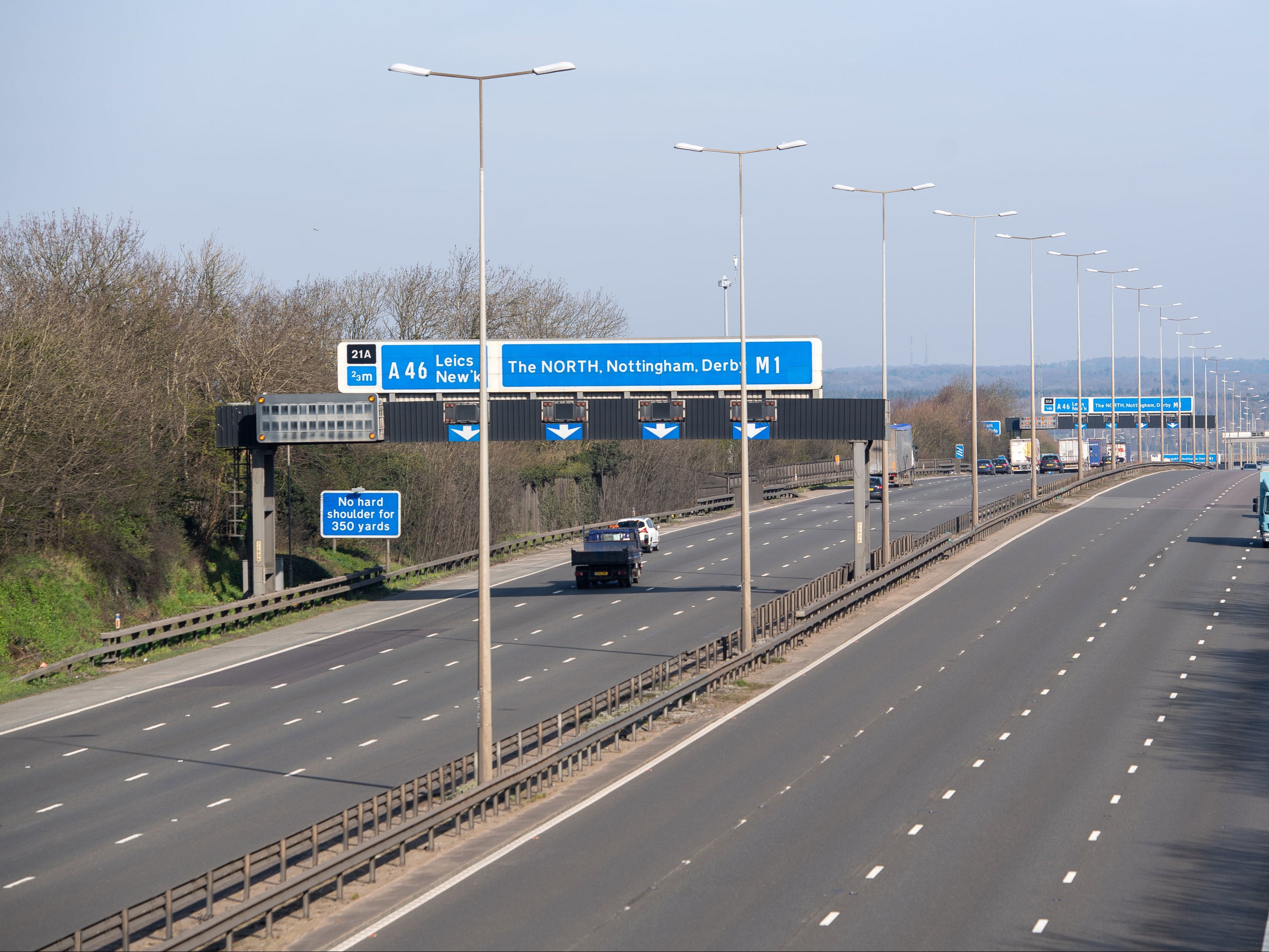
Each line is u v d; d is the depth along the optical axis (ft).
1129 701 160.45
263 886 98.27
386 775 132.46
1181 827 109.19
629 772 132.05
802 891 93.91
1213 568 280.72
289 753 144.25
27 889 99.25
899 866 99.40
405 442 256.93
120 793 128.77
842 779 126.52
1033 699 162.50
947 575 280.31
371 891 97.14
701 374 241.76
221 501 286.05
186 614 226.58
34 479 215.10
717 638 206.90
